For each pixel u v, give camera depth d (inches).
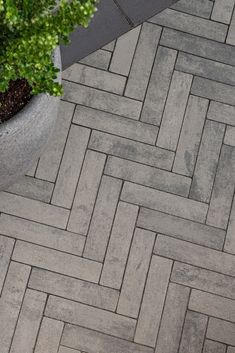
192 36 81.7
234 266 77.3
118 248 76.1
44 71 56.9
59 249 75.2
